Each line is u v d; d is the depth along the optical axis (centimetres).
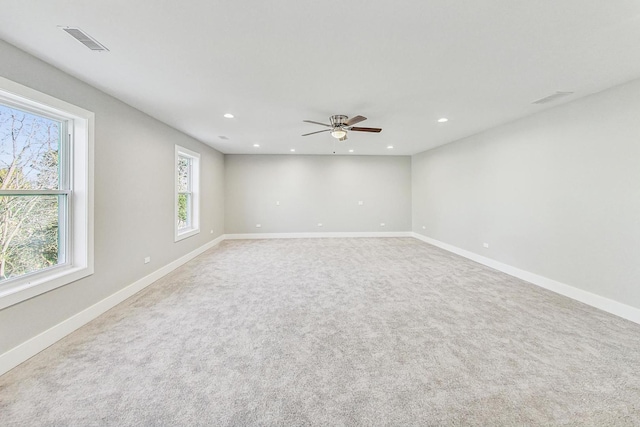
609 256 292
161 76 261
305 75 261
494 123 435
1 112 212
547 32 192
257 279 404
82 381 183
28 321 213
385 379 185
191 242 531
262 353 216
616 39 200
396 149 697
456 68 247
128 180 339
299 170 781
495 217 462
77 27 183
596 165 305
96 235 285
